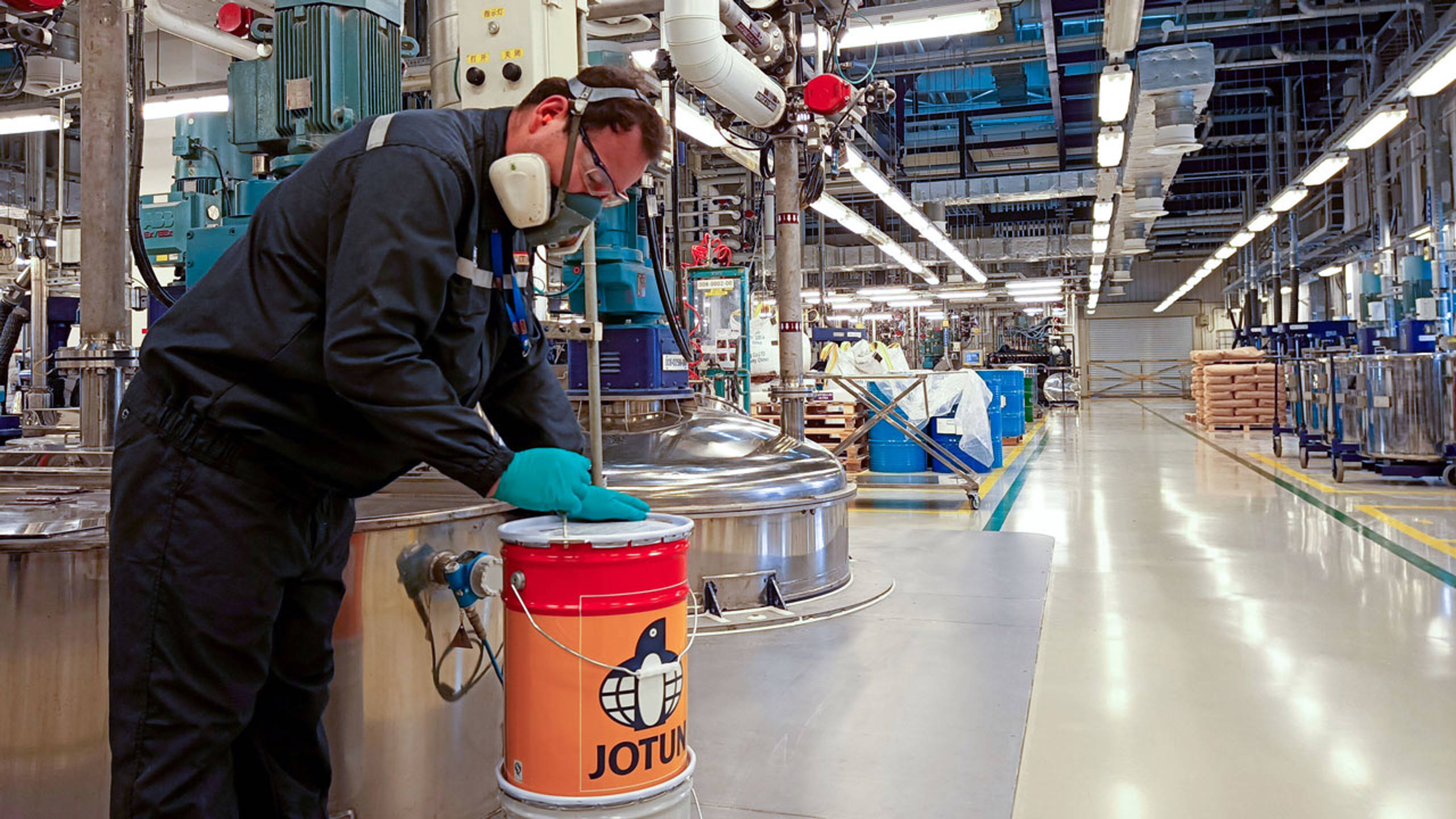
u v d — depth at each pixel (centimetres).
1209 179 2266
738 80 538
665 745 158
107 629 176
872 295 2011
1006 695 315
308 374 144
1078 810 234
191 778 143
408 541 199
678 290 385
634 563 152
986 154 1858
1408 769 256
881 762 260
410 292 138
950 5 692
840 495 456
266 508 146
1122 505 772
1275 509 738
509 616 161
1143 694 319
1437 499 780
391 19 307
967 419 874
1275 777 252
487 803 223
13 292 727
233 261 150
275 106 292
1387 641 378
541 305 306
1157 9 1295
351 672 190
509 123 160
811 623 409
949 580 496
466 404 168
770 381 966
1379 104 984
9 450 275
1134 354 3400
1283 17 1202
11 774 172
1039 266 2748
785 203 612
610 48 465
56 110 912
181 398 145
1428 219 1337
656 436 452
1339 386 909
